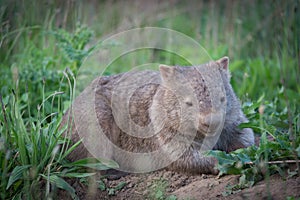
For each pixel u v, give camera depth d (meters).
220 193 8.61
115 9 18.31
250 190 8.32
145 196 9.38
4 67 13.29
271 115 10.84
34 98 12.27
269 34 16.14
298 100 12.11
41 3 14.57
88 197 9.43
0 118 9.74
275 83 14.25
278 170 8.55
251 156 9.00
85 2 16.50
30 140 9.66
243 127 9.73
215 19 17.77
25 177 9.04
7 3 13.90
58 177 9.12
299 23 14.33
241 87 13.65
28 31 14.17
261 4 17.50
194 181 9.74
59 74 12.62
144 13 18.86
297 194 7.91
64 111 11.14
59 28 14.24
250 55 16.55
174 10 19.11
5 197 9.02
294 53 13.98
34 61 13.53
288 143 8.84
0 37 13.38
